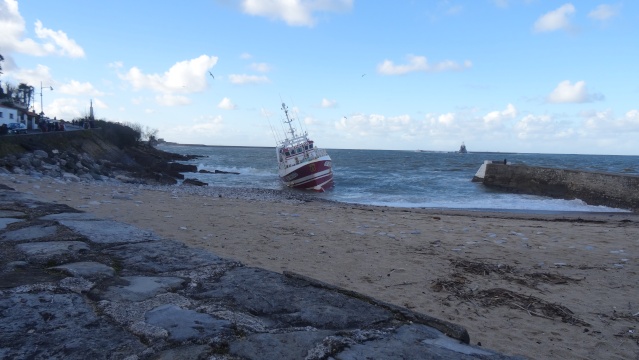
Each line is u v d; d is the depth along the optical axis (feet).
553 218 55.93
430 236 32.94
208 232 30.89
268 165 251.39
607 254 27.89
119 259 11.24
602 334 15.43
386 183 127.95
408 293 19.20
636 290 20.47
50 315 7.63
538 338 14.94
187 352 6.63
